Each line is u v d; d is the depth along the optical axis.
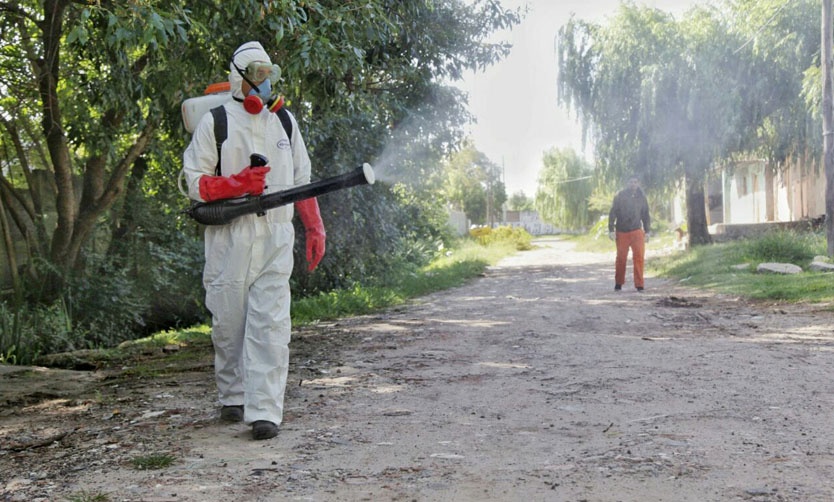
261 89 4.15
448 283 17.52
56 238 12.36
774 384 4.96
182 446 3.86
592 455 3.48
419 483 3.15
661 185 23.39
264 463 3.50
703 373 5.41
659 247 31.91
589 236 51.97
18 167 13.84
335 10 7.52
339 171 14.05
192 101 4.25
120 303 12.76
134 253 13.67
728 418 4.12
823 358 5.87
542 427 4.06
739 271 15.01
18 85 11.84
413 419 4.32
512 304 11.64
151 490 3.14
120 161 13.27
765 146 23.05
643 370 5.61
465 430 4.04
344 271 16.03
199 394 5.39
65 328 10.98
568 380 5.35
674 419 4.13
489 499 2.94
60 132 11.71
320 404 4.82
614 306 10.64
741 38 21.83
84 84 9.38
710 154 22.20
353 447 3.76
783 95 21.62
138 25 6.13
